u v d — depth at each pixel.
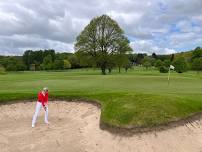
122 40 84.06
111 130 16.83
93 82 40.28
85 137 17.44
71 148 16.12
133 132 16.16
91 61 84.50
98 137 16.86
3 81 44.47
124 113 17.62
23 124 20.55
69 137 17.66
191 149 15.29
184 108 18.61
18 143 16.94
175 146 15.32
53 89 29.89
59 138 17.56
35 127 19.80
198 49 125.00
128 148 15.24
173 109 18.06
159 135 15.90
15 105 23.56
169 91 28.06
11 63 145.00
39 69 151.75
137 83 39.00
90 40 84.12
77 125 19.77
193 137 16.28
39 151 15.81
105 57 82.81
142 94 21.28
